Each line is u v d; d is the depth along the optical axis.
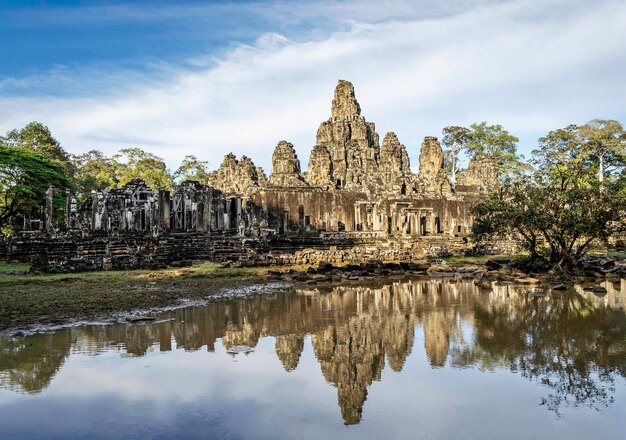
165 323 15.91
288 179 54.66
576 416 8.66
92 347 12.69
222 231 41.06
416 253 41.59
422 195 58.78
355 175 63.41
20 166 45.12
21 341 13.20
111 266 30.34
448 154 87.62
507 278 29.91
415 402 9.33
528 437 7.83
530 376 10.91
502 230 34.00
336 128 67.00
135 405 8.95
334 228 52.47
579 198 30.70
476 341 14.04
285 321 16.86
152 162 74.12
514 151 80.88
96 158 78.00
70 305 18.28
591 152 66.31
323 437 7.77
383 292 24.48
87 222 39.84
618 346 13.32
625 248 45.78
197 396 9.47
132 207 42.50
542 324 16.31
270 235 41.78
